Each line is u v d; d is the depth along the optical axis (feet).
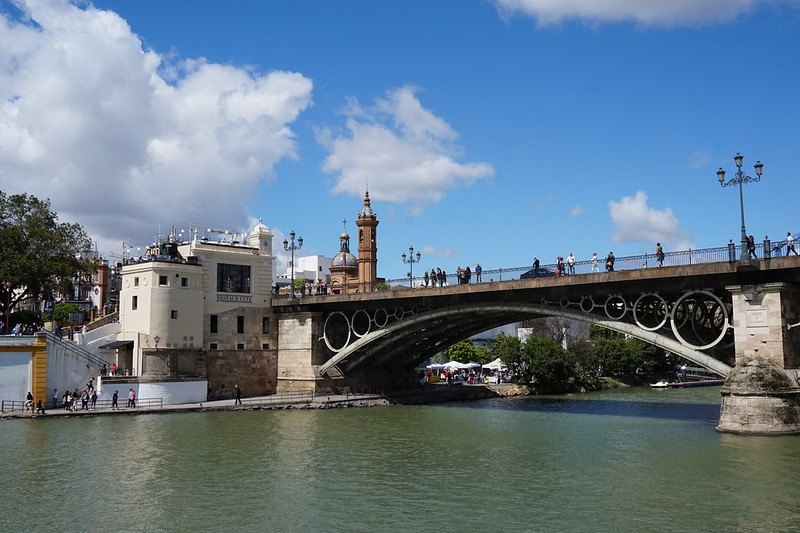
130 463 120.37
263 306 233.35
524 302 173.37
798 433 128.98
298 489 103.19
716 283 139.44
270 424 167.32
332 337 229.04
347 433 153.99
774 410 129.59
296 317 226.99
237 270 229.45
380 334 203.41
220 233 231.50
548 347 271.90
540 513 89.45
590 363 302.86
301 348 224.74
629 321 159.74
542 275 167.94
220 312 223.51
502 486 103.71
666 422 163.84
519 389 261.03
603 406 209.67
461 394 240.94
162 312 206.18
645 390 279.69
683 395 249.96
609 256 152.76
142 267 209.36
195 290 213.66
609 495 96.94
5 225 206.08
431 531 83.15
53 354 188.24
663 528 82.02
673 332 149.59
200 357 211.82
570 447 133.49
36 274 202.28
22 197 208.54
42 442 139.13
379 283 352.69
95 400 184.65
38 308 291.99
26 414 171.63
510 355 271.49
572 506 92.17
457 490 101.91
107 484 105.81
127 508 93.35
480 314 187.83
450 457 125.90
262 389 229.04
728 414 135.54
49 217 212.23
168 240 229.86
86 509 92.84
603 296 161.79
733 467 108.37
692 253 140.56
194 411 190.19
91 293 327.88
